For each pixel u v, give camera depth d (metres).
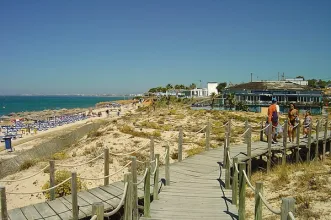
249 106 56.97
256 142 19.19
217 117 42.03
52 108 165.88
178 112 50.12
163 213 9.05
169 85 142.00
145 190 8.91
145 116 47.62
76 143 31.55
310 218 9.09
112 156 21.39
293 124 18.62
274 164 16.97
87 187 16.19
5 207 7.51
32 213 9.11
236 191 9.66
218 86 120.31
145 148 22.98
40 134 48.34
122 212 10.55
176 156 20.08
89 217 9.18
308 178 13.06
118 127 32.62
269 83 62.06
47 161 22.95
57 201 10.12
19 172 20.70
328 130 27.09
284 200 5.50
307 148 18.06
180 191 11.01
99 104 167.00
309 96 54.47
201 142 23.84
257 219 7.18
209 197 10.39
